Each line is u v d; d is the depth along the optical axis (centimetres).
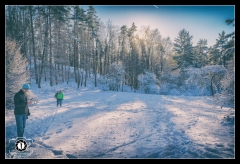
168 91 3647
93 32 3647
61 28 3228
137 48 4706
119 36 4666
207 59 4631
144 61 4581
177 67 4116
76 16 3250
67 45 3597
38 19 2917
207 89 3344
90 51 3709
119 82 3566
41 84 2641
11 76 938
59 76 3512
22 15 2975
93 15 3622
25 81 1061
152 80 3631
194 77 3023
